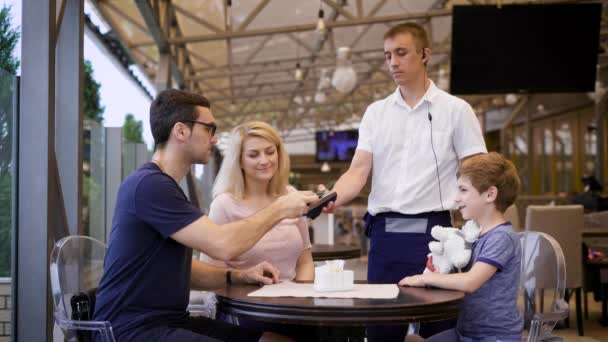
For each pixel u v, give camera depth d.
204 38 8.63
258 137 2.79
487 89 8.63
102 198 5.57
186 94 2.41
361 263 9.67
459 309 2.11
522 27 8.57
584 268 5.70
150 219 2.24
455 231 2.45
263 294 2.21
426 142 2.92
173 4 7.93
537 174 19.56
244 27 8.77
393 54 2.91
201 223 2.25
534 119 19.50
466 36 8.58
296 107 20.95
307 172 34.34
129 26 7.48
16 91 3.27
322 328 2.24
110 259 2.28
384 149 2.99
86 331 2.21
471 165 2.43
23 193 3.19
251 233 2.29
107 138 5.72
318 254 4.17
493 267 2.29
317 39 11.42
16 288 3.23
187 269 2.39
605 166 14.28
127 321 2.21
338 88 8.97
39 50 3.19
